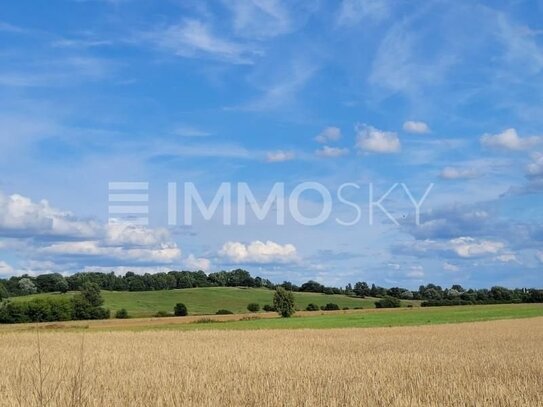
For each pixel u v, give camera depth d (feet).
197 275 491.31
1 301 306.35
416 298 509.35
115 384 59.67
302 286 513.45
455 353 103.50
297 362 87.40
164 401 48.47
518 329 192.65
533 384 59.47
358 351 112.88
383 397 50.49
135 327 250.57
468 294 484.74
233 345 135.13
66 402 43.16
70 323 285.23
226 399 50.03
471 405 47.80
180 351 114.83
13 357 100.12
